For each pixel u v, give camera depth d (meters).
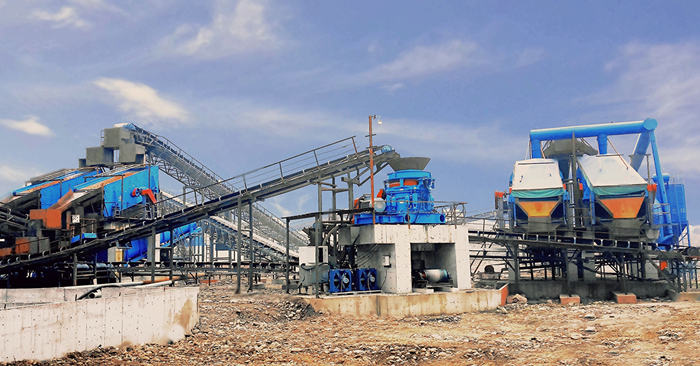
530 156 55.31
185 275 48.44
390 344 23.62
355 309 34.41
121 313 20.64
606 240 49.69
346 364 20.17
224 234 64.38
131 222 50.69
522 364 19.30
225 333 26.17
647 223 49.03
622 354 19.72
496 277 58.66
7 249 41.22
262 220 68.62
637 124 53.41
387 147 45.97
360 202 41.06
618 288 48.75
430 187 41.19
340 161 44.31
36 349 17.12
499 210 52.50
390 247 37.50
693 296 46.97
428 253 42.12
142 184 56.50
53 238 43.75
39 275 42.88
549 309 37.84
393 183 41.53
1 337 16.09
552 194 49.00
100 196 49.56
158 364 18.89
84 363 17.78
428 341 24.86
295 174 43.78
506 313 36.72
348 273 36.69
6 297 28.19
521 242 48.25
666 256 49.16
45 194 51.28
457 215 41.28
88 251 42.28
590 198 50.75
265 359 20.72
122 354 19.66
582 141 55.66
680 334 22.02
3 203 48.41
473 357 20.81
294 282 47.03
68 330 18.31
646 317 28.58
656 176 54.94
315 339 25.55
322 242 37.84
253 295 38.97
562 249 50.03
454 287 39.66
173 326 23.88
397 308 35.19
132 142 69.38
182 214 43.88
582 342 22.78
